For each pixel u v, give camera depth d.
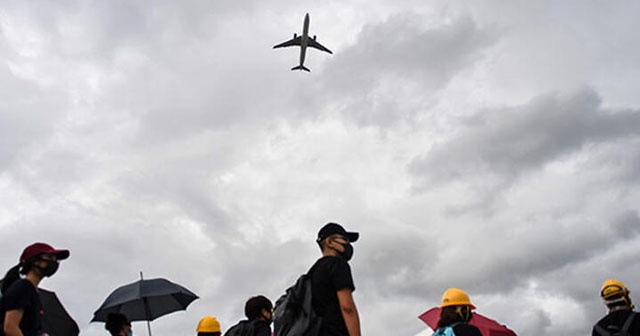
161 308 16.06
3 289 8.94
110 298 15.09
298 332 7.67
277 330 7.98
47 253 8.99
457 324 8.82
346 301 7.61
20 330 8.33
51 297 10.68
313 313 7.73
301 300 7.91
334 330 7.65
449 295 9.27
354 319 7.58
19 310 8.23
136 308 15.75
